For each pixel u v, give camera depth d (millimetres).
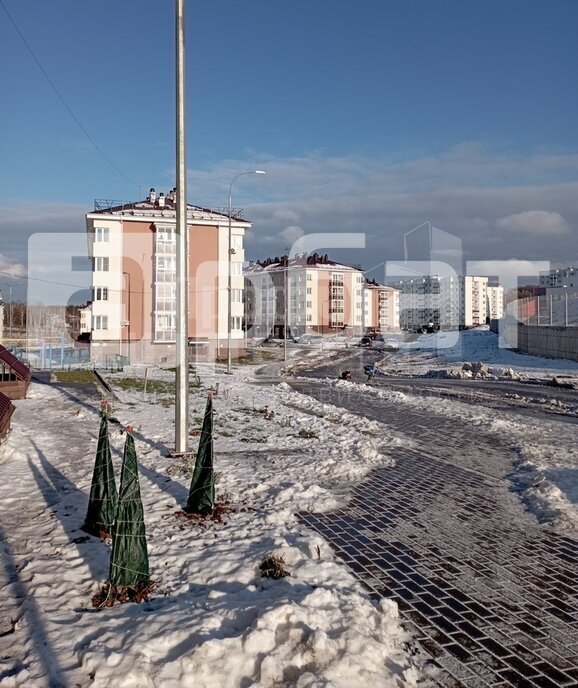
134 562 4781
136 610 4484
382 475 9297
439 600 4852
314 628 4055
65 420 13508
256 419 14672
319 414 16016
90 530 6223
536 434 13062
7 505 7160
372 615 4430
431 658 3951
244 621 4219
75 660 3771
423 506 7625
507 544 6242
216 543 5961
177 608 4441
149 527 6434
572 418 15836
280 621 4129
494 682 3684
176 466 8992
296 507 7391
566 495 7965
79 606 4602
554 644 4168
